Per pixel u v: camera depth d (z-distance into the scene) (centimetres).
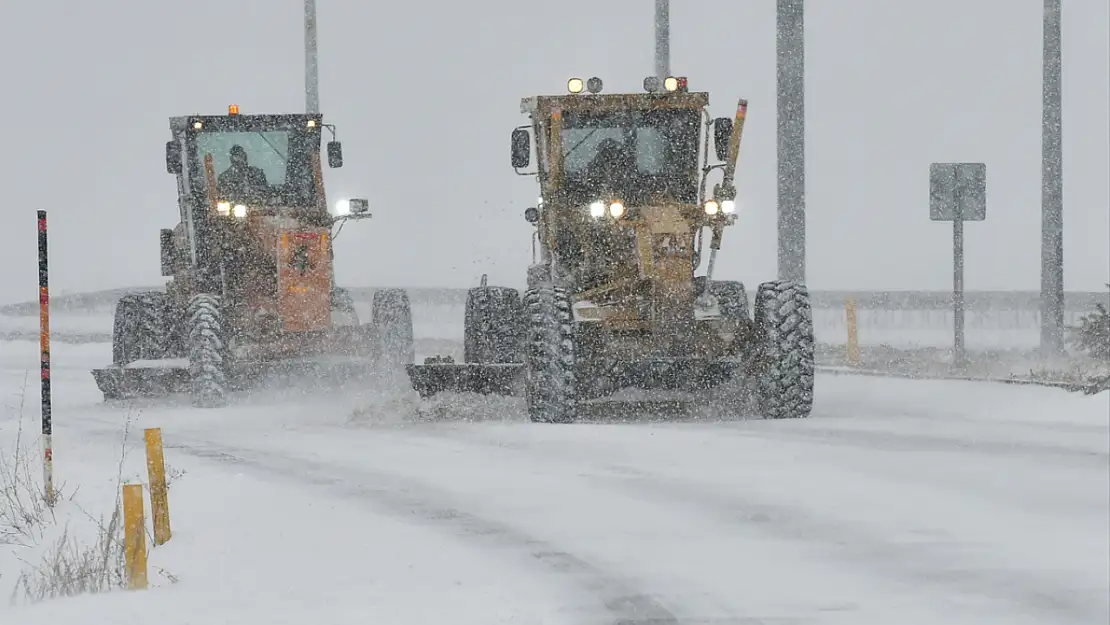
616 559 3512
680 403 6638
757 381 6338
